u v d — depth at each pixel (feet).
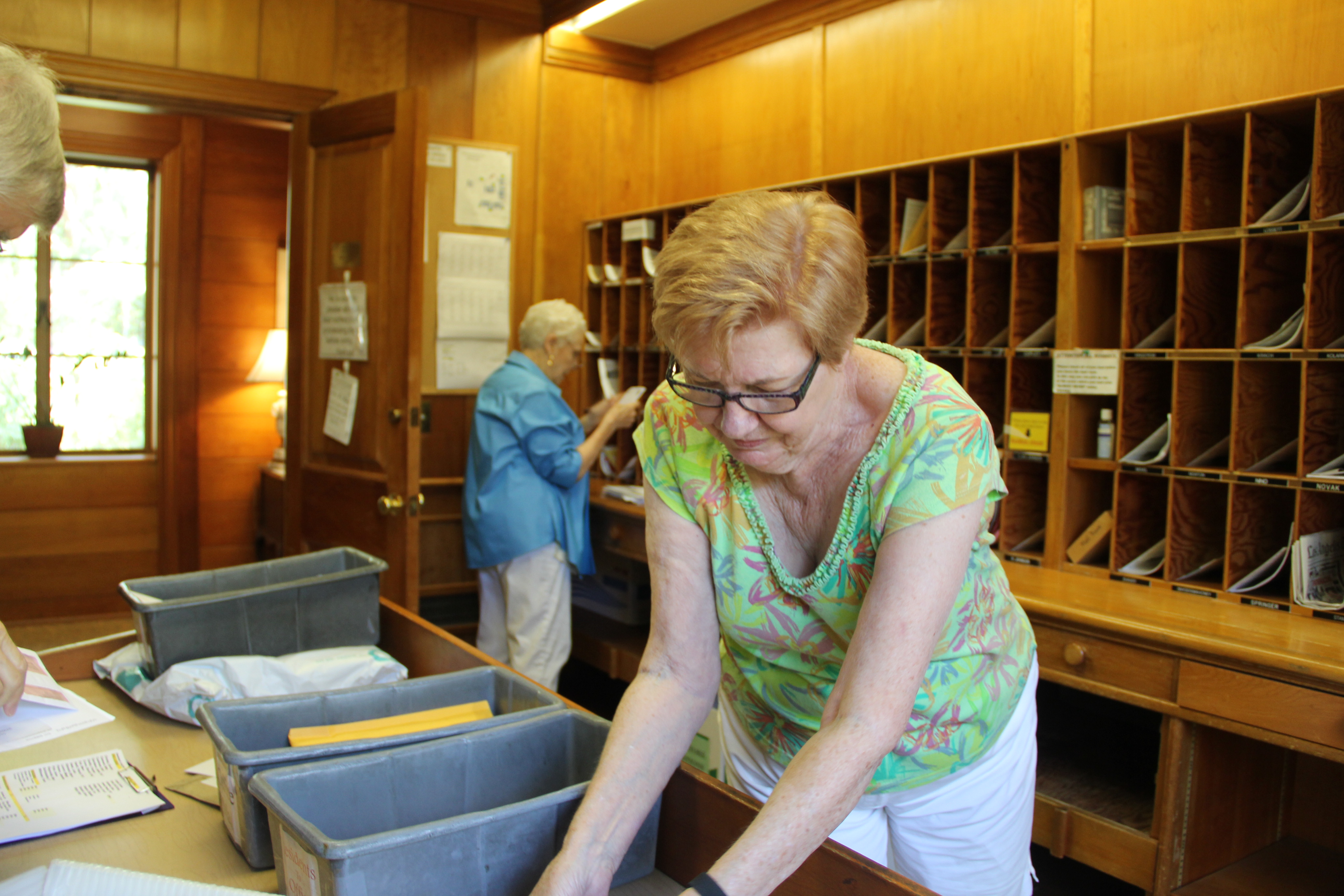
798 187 10.89
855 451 3.43
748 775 4.44
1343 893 6.77
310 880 3.07
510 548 10.51
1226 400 7.98
